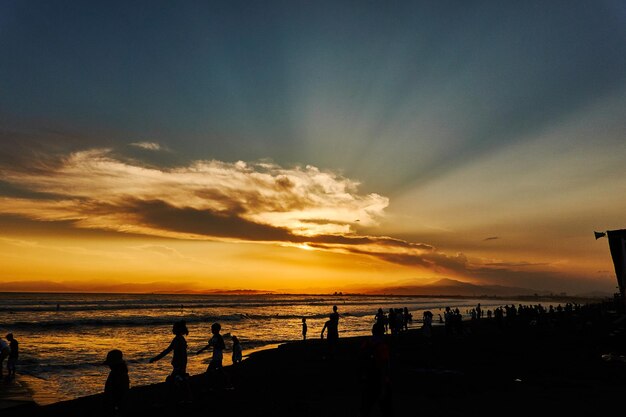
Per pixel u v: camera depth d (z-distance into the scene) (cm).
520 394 1070
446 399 1012
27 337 4019
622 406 930
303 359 1981
